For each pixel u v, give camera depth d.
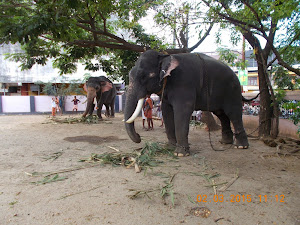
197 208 2.87
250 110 10.30
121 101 20.58
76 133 8.72
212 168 4.43
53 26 5.11
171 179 3.80
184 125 5.27
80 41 8.44
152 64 5.26
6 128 10.08
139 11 7.06
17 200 3.05
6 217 2.63
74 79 20.98
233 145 6.41
